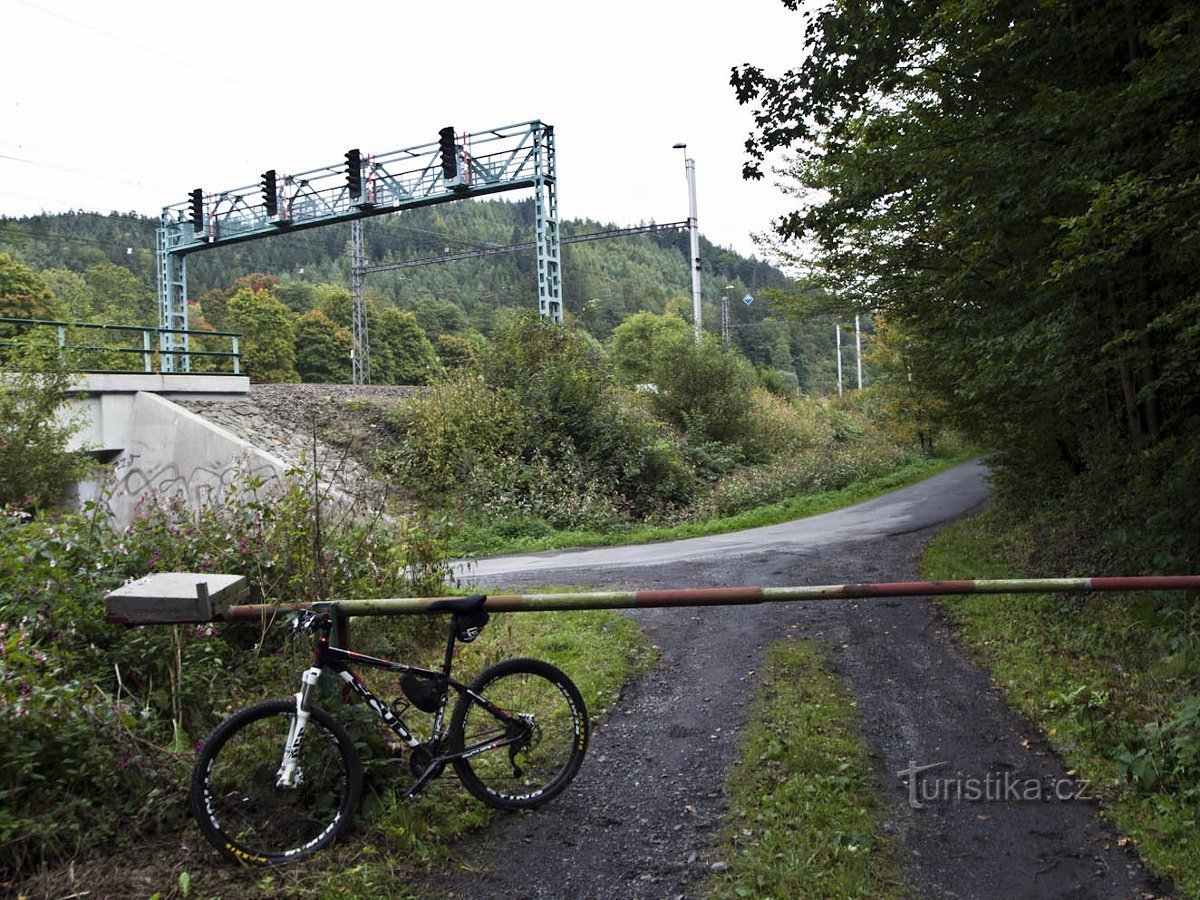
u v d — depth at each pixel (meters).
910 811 4.37
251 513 6.69
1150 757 4.65
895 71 8.34
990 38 7.64
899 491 23.14
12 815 3.54
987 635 7.45
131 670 4.69
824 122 8.91
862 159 8.56
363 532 7.06
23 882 3.37
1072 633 7.38
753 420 29.70
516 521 17.72
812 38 8.62
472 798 4.28
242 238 29.52
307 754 3.86
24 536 5.35
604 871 3.74
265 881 3.45
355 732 4.04
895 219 10.25
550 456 21.36
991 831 4.16
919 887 3.68
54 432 13.98
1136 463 8.43
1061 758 5.00
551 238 26.52
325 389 24.33
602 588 10.38
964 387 10.07
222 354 21.44
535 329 24.08
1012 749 5.15
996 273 8.59
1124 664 6.56
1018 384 8.43
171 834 3.76
